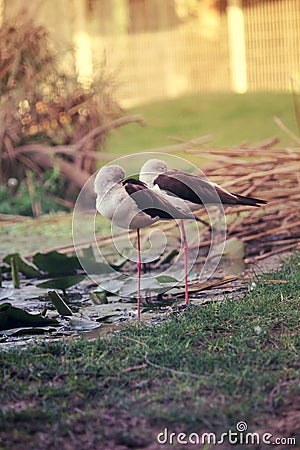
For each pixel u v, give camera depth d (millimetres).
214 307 8828
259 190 13328
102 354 7434
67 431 6039
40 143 18469
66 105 18281
